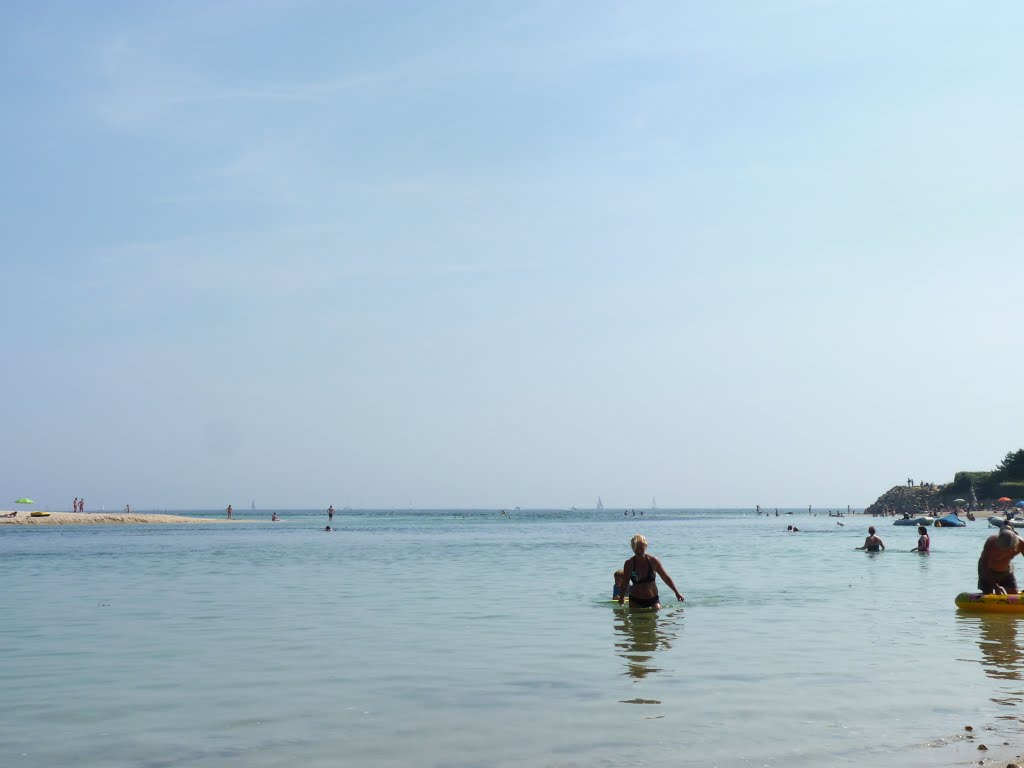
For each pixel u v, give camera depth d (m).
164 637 15.84
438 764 8.00
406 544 60.66
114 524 119.81
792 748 8.47
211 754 8.37
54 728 9.36
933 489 191.62
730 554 45.56
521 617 18.66
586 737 8.88
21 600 22.30
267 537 75.50
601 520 187.88
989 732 9.03
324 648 14.50
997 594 19.42
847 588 25.23
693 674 12.15
